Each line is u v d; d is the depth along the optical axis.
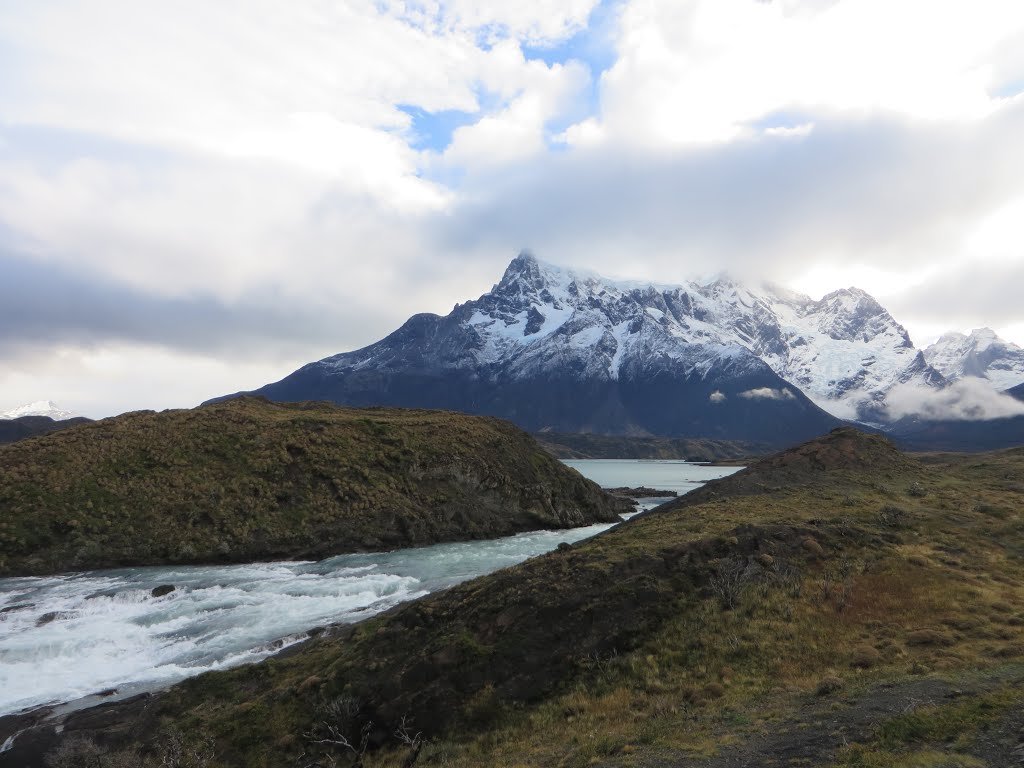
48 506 62.94
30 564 57.19
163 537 63.47
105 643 39.12
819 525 37.19
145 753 24.53
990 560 31.64
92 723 28.08
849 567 30.77
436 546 73.94
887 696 17.84
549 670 25.08
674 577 29.91
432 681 25.34
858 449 66.06
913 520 39.31
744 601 27.69
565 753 18.53
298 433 83.81
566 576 30.44
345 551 68.75
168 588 51.31
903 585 28.27
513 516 86.81
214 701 28.61
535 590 29.58
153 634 40.78
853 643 23.53
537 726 21.91
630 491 144.12
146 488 68.56
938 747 13.88
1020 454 78.31
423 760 20.97
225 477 72.69
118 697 31.75
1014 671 18.20
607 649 25.80
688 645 25.02
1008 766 12.25
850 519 39.25
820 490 52.78
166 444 76.50
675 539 35.28
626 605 27.88
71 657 37.09
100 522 63.06
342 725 24.20
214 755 23.89
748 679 22.09
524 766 17.92
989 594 26.48
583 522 93.75
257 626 42.09
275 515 69.19
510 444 99.50
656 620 27.06
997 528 37.53
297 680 28.67
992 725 14.35
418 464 83.38
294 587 52.56
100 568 59.69
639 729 19.27
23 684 33.66
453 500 81.62
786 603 27.28
